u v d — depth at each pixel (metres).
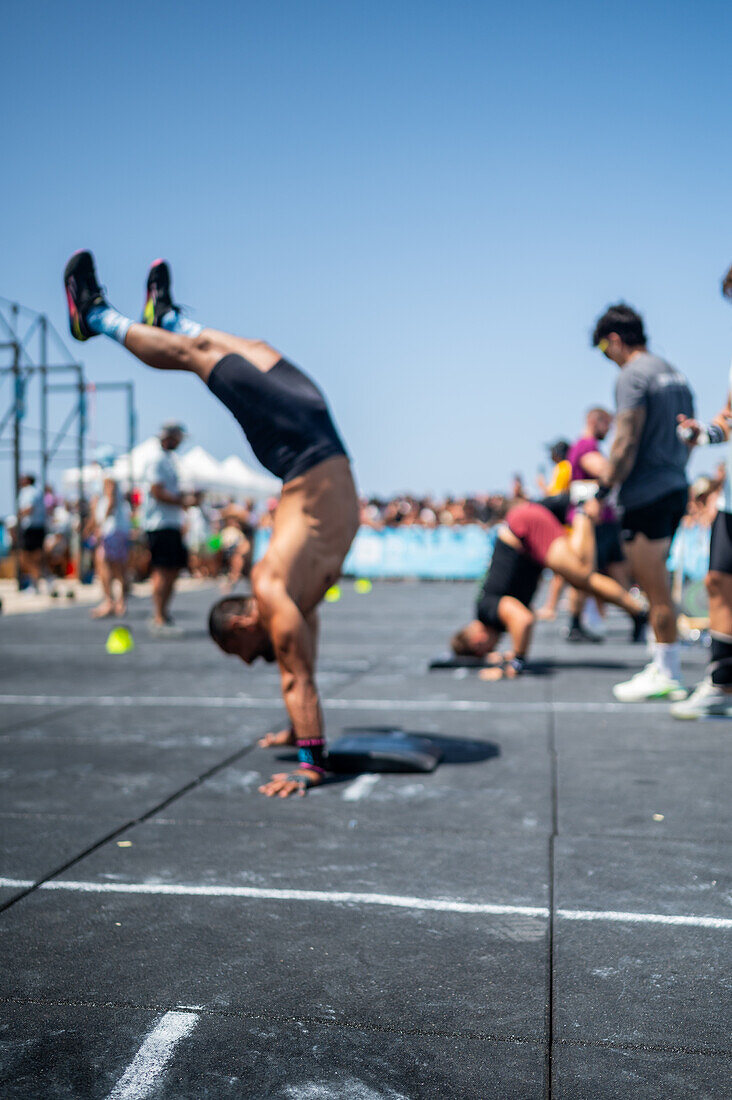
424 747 4.14
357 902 2.53
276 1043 1.81
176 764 4.14
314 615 3.96
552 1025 1.87
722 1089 1.65
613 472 5.60
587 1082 1.67
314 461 3.83
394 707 5.54
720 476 8.20
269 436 3.88
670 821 3.24
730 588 5.02
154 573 9.92
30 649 8.88
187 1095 1.64
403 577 22.56
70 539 21.11
